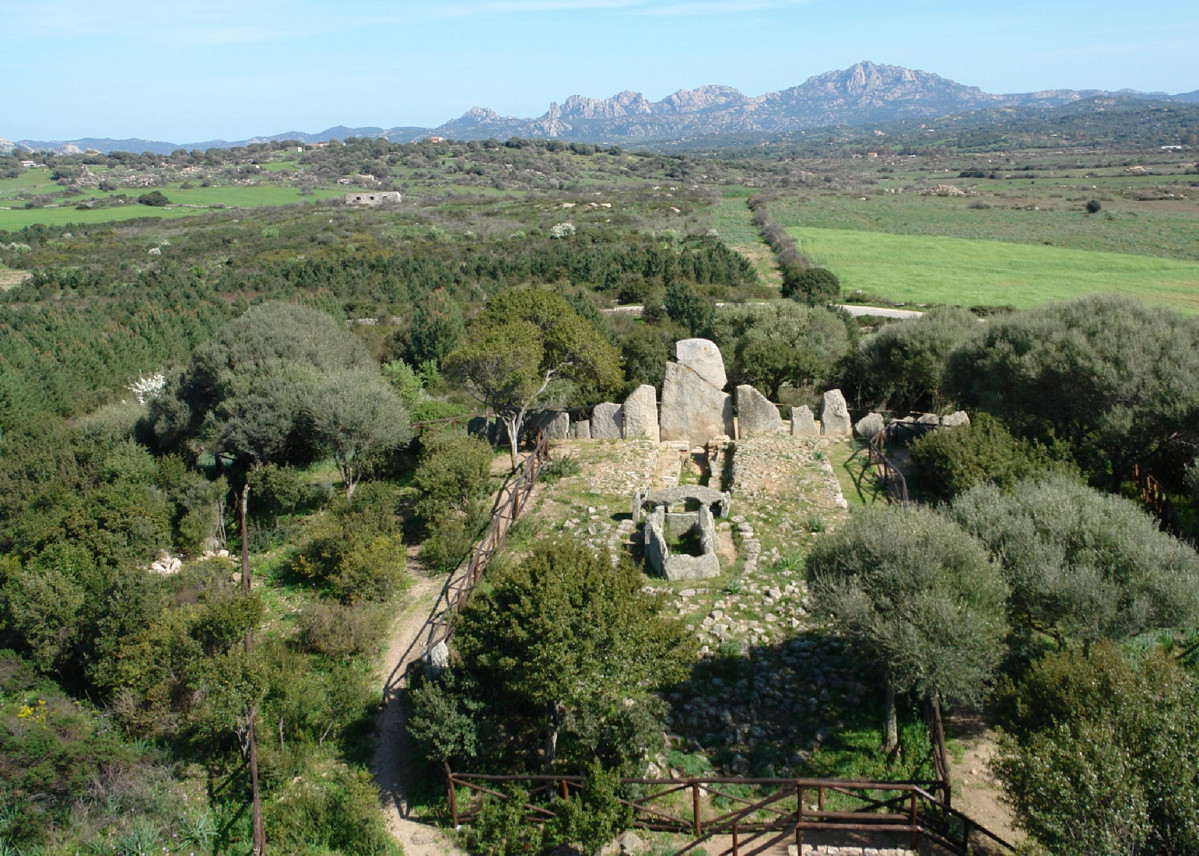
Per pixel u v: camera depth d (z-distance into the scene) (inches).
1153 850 327.0
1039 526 522.3
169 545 765.9
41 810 459.8
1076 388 813.9
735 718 485.1
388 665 573.6
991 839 395.5
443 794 456.8
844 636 474.0
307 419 867.4
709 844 406.6
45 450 900.6
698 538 698.2
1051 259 3157.0
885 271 2965.1
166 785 481.4
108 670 559.2
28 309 1994.3
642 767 438.0
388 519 751.7
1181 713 353.4
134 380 1525.6
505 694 490.0
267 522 826.2
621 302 2471.7
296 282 2498.8
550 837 410.3
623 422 986.7
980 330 1017.5
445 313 1649.9
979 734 467.5
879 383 1186.0
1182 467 786.8
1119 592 462.0
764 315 1545.3
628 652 426.6
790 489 794.2
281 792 471.5
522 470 839.7
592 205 4909.0
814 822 404.5
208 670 502.3
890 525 481.1
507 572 479.5
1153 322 823.7
